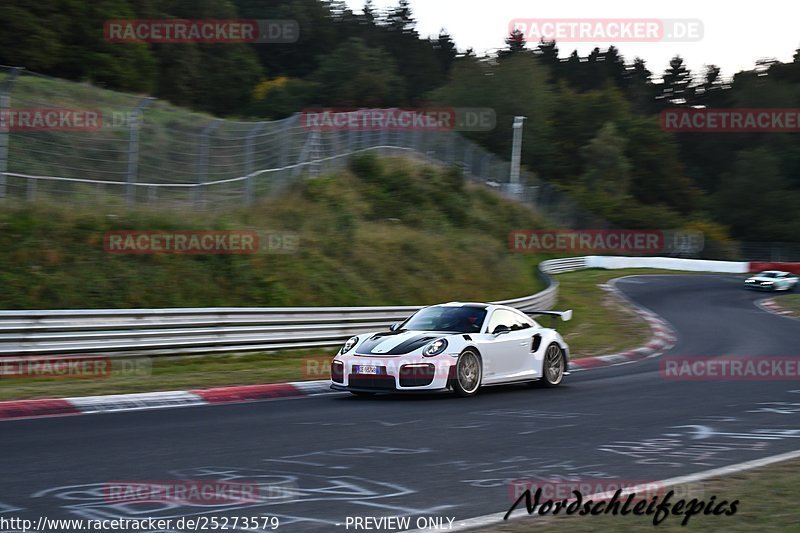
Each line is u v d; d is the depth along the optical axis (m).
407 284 63.81
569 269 127.81
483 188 116.56
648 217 173.50
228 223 58.62
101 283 43.44
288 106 170.38
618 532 11.73
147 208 54.53
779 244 185.00
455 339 28.61
